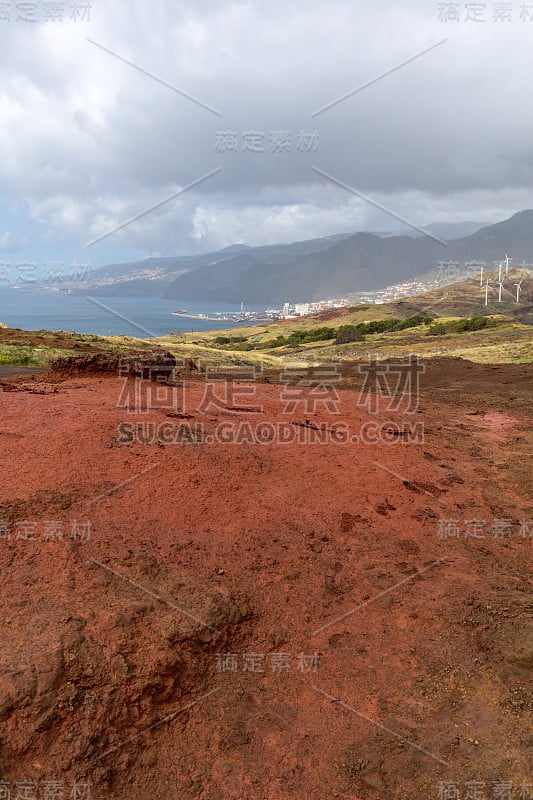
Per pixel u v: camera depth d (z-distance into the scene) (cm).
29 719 312
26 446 618
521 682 395
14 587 390
